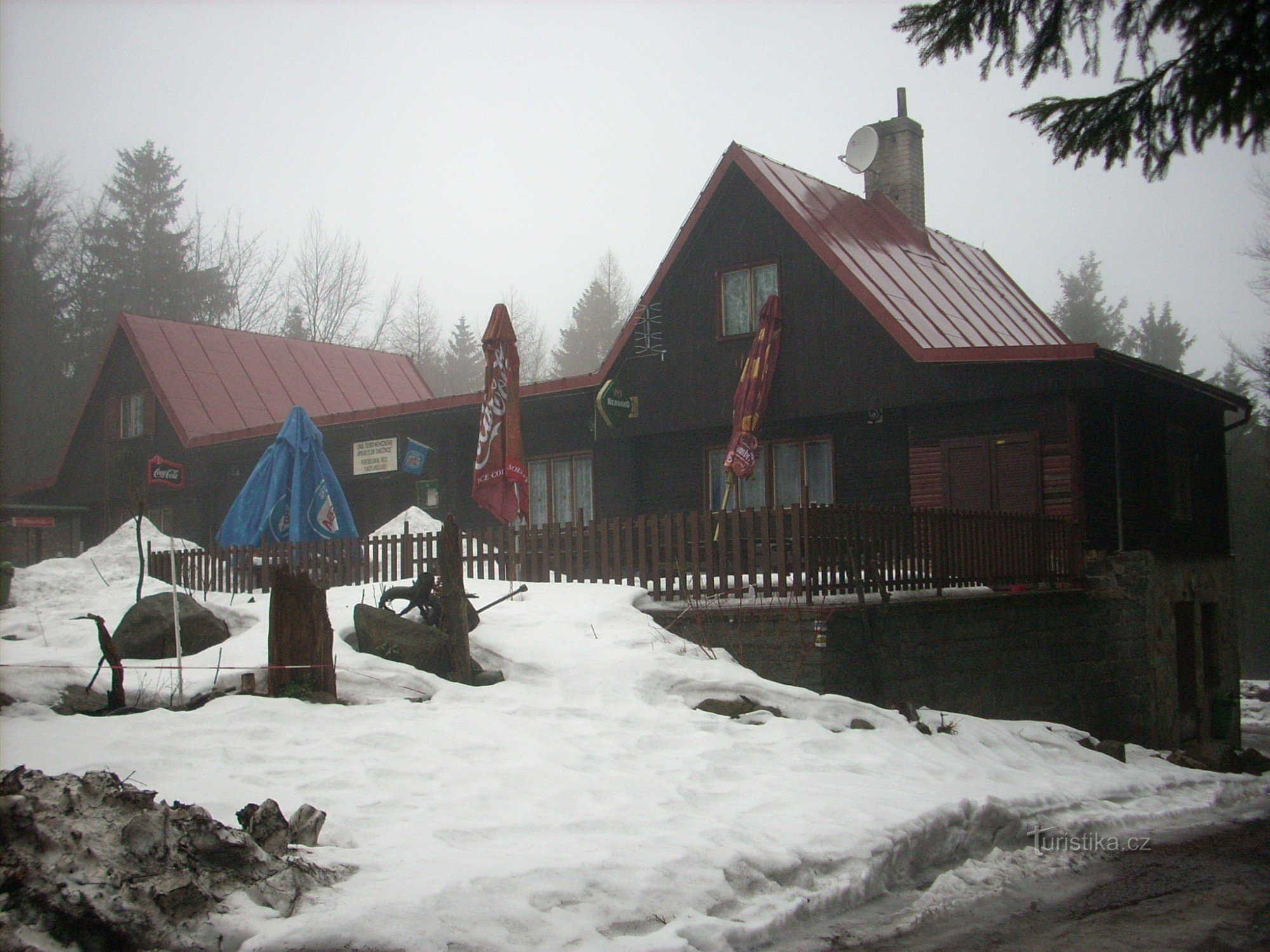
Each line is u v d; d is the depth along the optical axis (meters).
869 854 7.14
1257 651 52.34
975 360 16.89
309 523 15.85
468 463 23.58
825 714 10.42
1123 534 17.53
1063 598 16.06
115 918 4.99
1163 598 18.20
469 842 6.54
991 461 17.31
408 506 24.55
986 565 14.40
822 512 11.77
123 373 30.88
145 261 51.53
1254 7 7.92
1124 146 8.80
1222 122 8.40
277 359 32.19
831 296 18.69
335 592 13.68
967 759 10.62
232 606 13.00
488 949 5.18
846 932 6.30
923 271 21.16
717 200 20.05
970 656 13.88
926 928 6.50
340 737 8.61
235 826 6.44
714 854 6.58
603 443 21.66
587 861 6.23
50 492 33.50
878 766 9.41
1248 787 12.91
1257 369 45.72
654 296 20.62
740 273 19.88
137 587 14.19
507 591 12.97
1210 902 7.15
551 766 8.34
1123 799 10.95
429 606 11.93
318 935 5.00
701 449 20.50
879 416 18.03
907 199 23.52
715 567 12.29
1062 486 16.70
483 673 10.81
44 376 44.28
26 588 15.95
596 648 11.12
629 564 12.91
